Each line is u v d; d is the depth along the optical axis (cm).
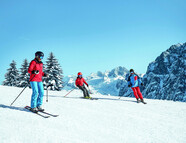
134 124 463
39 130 343
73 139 319
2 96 771
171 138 377
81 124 420
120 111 619
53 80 3538
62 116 479
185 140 372
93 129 392
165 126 467
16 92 992
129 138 358
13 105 578
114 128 416
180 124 501
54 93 1151
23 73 4053
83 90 949
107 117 512
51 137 314
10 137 293
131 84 892
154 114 614
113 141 335
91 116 509
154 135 389
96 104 727
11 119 396
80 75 965
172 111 698
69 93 1220
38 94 535
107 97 1087
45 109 555
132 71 897
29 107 542
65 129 371
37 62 519
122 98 1059
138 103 862
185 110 733
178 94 15225
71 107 616
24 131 328
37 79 516
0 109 482
